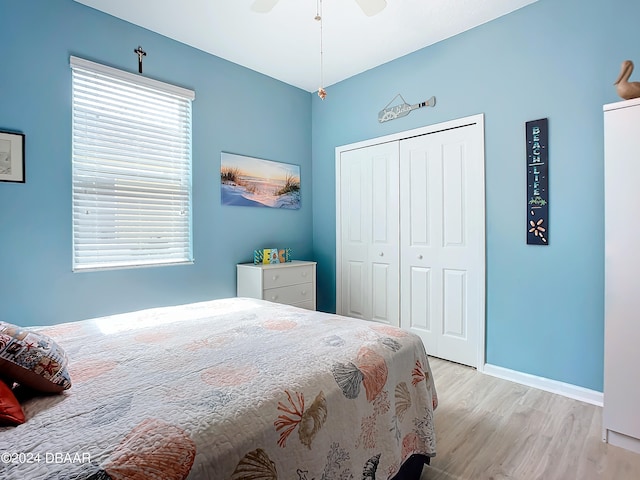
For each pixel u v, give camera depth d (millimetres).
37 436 744
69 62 2242
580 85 2123
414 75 2947
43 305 2176
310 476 938
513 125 2400
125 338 1426
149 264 2631
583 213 2129
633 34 1944
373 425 1171
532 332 2348
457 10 2367
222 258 3078
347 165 3510
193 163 2867
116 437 742
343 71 3330
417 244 2977
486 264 2551
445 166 2771
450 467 1523
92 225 2398
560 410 2012
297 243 3729
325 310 3787
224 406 880
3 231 2039
